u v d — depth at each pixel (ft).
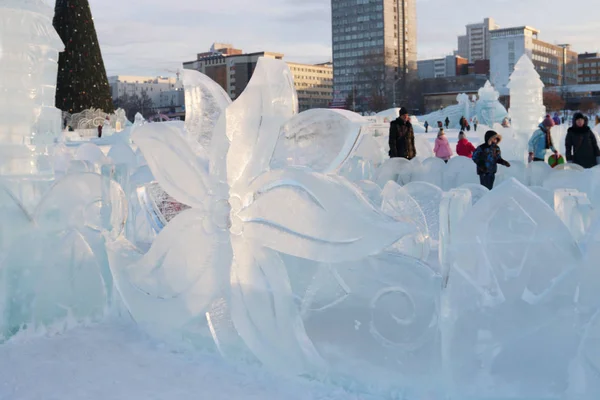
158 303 13.10
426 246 14.30
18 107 14.71
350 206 10.88
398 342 10.55
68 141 93.09
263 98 11.94
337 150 12.04
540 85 62.80
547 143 38.55
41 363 12.05
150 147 13.12
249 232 11.75
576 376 9.35
